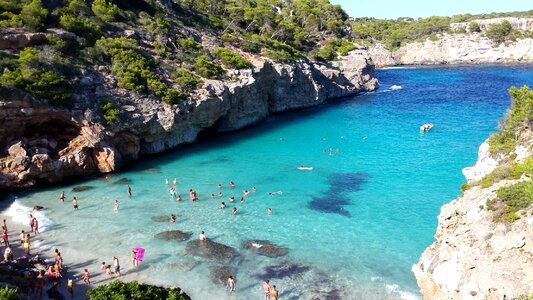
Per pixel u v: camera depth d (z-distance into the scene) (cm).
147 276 3491
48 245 3981
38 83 5628
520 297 2142
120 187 5497
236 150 7206
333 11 17900
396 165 6178
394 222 4400
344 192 5253
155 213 4706
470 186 3170
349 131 8300
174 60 8169
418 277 2834
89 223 4444
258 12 12731
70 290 3212
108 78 6738
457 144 7069
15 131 5534
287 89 10294
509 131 4006
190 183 5647
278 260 3716
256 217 4597
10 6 6825
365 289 3266
